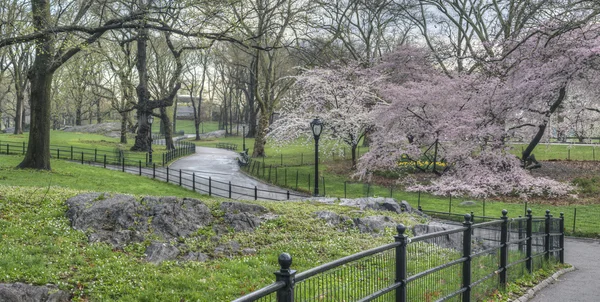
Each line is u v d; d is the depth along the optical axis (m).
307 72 43.84
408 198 31.16
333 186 35.62
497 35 39.25
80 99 56.72
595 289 11.82
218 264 10.78
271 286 3.94
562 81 28.80
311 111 43.75
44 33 22.17
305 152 60.06
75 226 12.10
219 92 114.00
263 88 59.22
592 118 35.00
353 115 39.91
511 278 11.43
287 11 44.56
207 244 12.23
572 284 12.49
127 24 23.23
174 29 23.22
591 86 30.23
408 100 33.75
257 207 15.23
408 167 39.19
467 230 8.72
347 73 42.62
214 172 40.97
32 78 28.06
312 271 4.55
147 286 9.01
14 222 11.93
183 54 58.00
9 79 77.44
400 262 6.43
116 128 82.19
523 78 29.41
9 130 89.12
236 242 12.59
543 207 27.81
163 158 42.03
